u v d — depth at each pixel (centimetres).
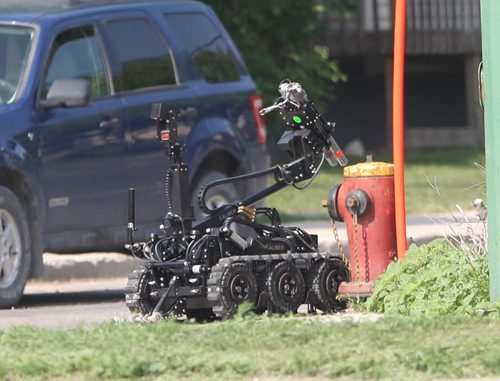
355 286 3075
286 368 2136
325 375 2112
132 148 4019
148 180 4062
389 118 11562
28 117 3750
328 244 4809
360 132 11719
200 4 4462
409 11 11406
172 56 4241
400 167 3114
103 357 2203
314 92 10162
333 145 3117
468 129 11844
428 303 2892
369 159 3169
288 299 2970
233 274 2880
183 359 2203
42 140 3772
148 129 4069
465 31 11562
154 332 2469
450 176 8869
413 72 11844
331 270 3070
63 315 3431
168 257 2973
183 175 2997
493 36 2802
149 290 2934
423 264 3070
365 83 11719
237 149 4322
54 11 3988
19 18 3938
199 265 2903
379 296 3022
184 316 3052
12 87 3806
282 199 7388
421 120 11875
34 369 2192
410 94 11831
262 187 4434
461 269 2980
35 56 3838
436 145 11775
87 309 3659
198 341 2369
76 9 4031
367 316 2930
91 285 4572
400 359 2170
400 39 3125
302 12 10169
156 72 4172
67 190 3838
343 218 3161
